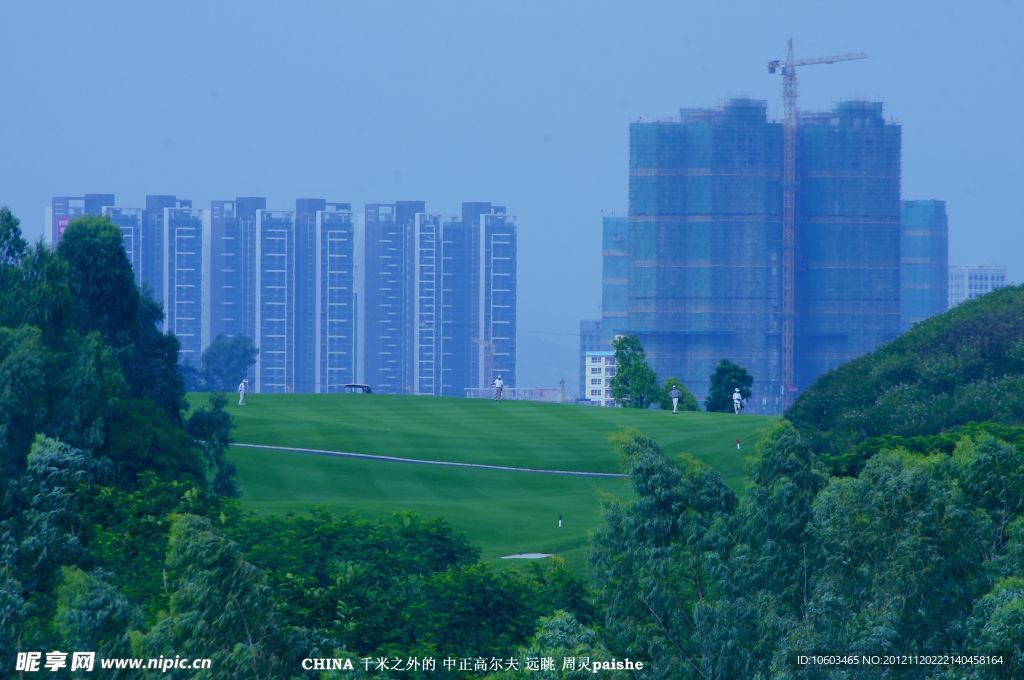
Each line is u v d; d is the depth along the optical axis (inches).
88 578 4655.5
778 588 4773.6
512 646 5251.0
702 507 5191.9
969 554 4766.2
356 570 5575.8
